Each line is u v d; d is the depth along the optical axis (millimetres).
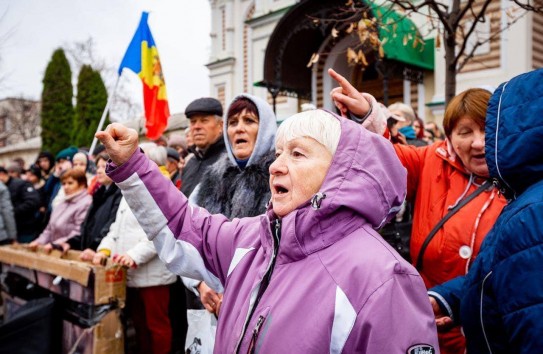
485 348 1284
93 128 21875
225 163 2531
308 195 1297
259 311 1253
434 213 1995
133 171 1527
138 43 5430
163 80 5621
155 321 3383
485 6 3400
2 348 3027
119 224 3414
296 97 10773
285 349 1145
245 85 13484
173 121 16344
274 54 9688
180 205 1622
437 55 8547
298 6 8734
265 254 1385
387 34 5031
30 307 3223
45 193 6891
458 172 2006
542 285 1030
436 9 3410
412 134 3752
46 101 24109
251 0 13227
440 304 1669
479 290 1272
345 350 1110
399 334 1073
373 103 1797
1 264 4445
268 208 1461
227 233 1603
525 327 1046
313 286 1186
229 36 13758
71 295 3152
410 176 2182
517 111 1208
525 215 1095
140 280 3287
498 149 1246
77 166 5367
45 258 3430
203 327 2279
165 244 1610
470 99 1883
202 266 1626
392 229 2189
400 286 1121
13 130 29891
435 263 1935
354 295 1133
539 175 1177
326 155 1306
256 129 2434
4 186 6004
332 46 10484
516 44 7625
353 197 1214
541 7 3430
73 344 3105
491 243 1240
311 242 1242
